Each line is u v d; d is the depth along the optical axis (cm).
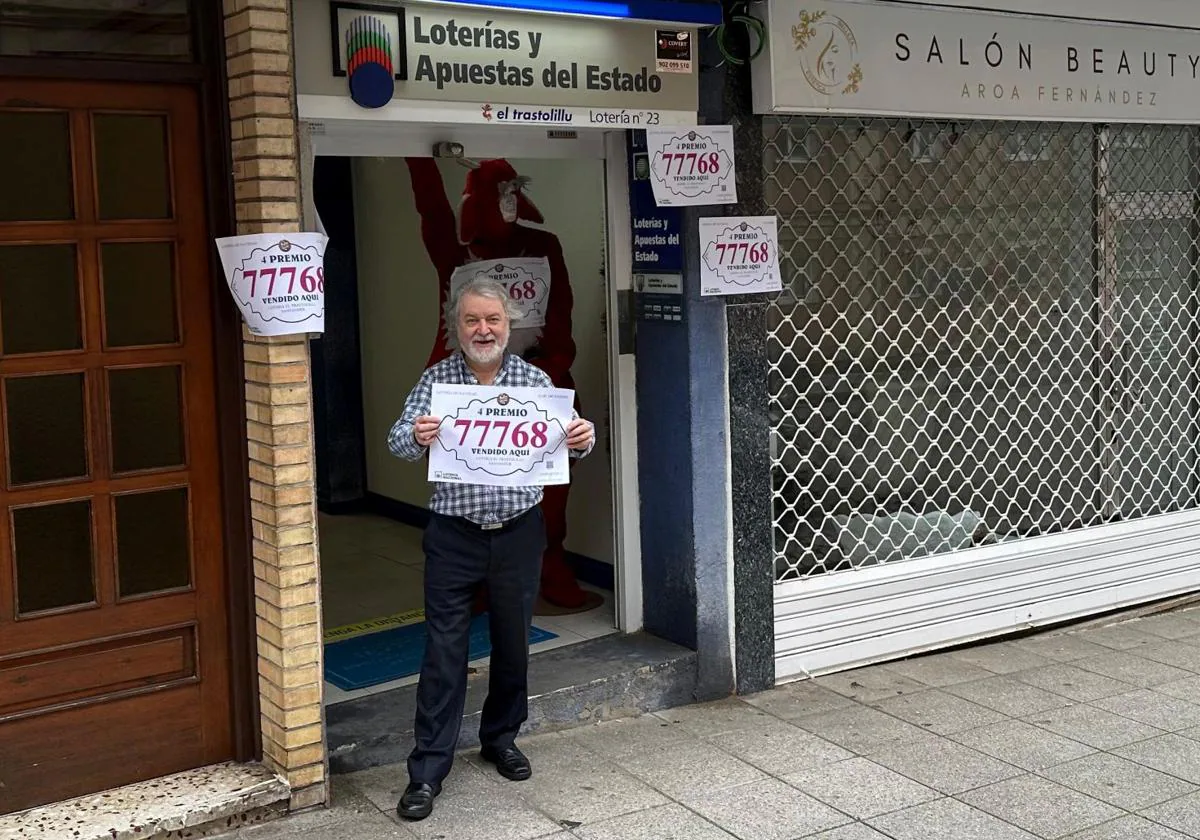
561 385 609
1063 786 455
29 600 400
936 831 419
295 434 413
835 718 524
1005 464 648
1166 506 709
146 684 423
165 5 409
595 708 514
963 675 582
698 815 429
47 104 392
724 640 549
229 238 402
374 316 852
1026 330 649
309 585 421
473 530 421
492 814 427
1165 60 649
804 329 576
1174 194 694
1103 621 669
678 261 529
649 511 562
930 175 608
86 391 405
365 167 844
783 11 525
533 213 616
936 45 571
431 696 427
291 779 422
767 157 558
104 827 392
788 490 577
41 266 396
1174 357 705
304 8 429
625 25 496
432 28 452
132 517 416
